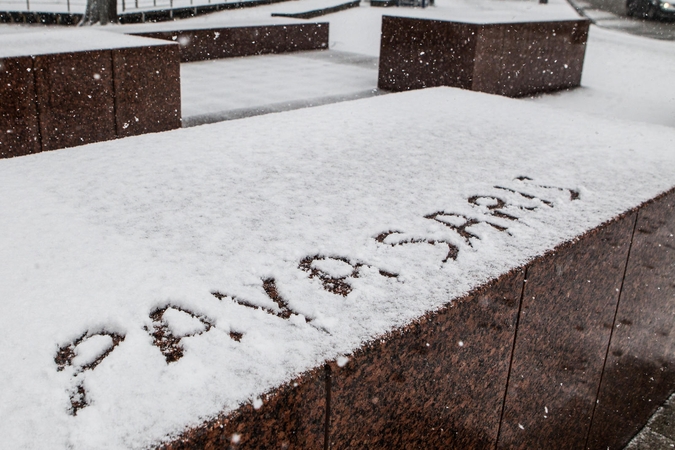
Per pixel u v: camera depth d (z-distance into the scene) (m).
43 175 3.51
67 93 7.51
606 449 4.39
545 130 5.05
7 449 1.56
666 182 3.88
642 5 28.84
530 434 3.36
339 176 3.66
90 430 1.64
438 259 2.70
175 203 3.13
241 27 16.36
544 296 2.98
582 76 16.02
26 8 23.19
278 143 4.33
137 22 23.66
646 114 12.16
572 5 33.25
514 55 12.40
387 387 2.24
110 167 3.68
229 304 2.23
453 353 2.52
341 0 30.17
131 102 8.20
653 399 4.87
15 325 2.04
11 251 2.54
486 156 4.24
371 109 5.59
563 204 3.44
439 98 6.21
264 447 1.88
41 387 1.78
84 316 2.11
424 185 3.59
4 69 6.89
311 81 13.36
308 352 2.02
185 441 1.66
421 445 2.55
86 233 2.74
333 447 2.13
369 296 2.36
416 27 12.16
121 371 1.86
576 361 3.52
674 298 4.48
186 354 1.96
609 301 3.61
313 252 2.66
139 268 2.44
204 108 10.38
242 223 2.92
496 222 3.14
